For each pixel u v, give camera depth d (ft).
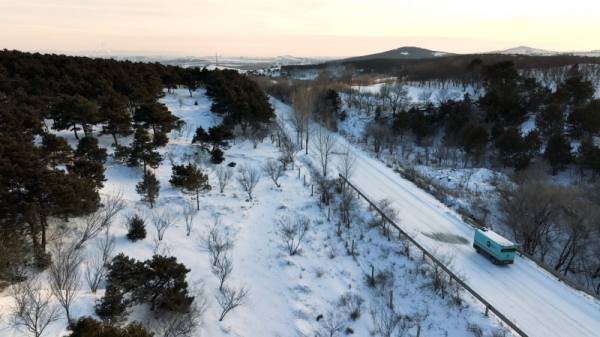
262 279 93.50
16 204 75.77
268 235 112.57
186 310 72.28
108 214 99.09
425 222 125.29
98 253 87.97
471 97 290.76
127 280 71.31
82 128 167.84
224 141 175.73
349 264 104.22
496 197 152.66
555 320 79.51
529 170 171.73
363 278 98.63
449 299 86.53
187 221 108.06
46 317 61.00
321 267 100.99
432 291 89.97
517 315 81.00
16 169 76.84
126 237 96.99
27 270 75.51
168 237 102.27
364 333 81.30
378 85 397.39
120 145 146.72
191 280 86.89
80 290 72.54
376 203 138.41
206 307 79.25
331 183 152.56
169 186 133.18
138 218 101.24
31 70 194.90
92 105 146.41
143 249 93.97
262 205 130.82
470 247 109.81
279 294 89.15
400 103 287.48
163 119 154.20
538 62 369.09
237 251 103.14
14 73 188.65
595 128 193.16
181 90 282.56
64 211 81.25
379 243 111.75
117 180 132.16
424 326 82.02
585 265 122.62
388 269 100.78
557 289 90.07
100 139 161.58
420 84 370.12
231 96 196.24
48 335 57.93
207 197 129.59
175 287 73.56
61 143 116.78
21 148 89.86
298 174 160.25
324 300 89.40
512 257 99.09
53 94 170.09
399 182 164.86
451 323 81.10
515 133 194.39
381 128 243.60
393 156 214.28
